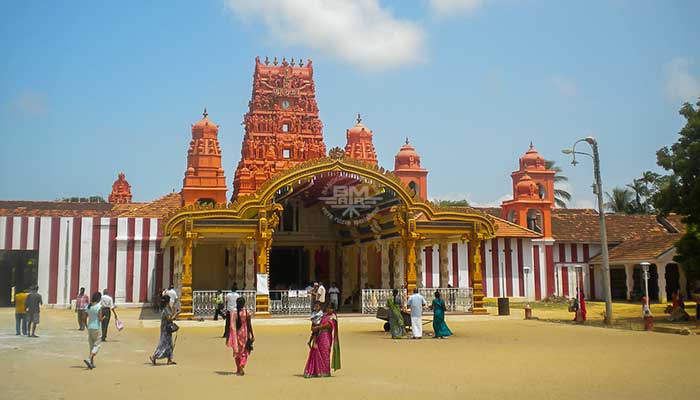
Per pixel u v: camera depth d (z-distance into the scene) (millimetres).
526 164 44125
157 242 31797
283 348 15477
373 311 26203
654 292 39094
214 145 32938
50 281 30281
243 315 11297
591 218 43031
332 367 11039
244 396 8930
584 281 40062
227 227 24109
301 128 36781
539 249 38688
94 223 31250
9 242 30016
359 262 31641
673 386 9664
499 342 16672
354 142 37938
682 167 22453
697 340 16906
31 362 12734
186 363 12742
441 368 11758
